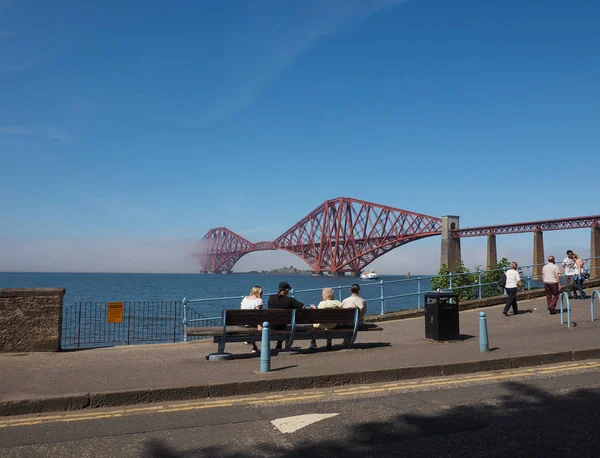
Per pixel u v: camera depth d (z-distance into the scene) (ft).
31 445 16.83
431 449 16.14
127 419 19.58
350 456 15.66
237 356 31.78
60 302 33.94
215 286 345.92
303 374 24.97
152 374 25.72
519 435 17.26
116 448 16.53
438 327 36.11
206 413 20.29
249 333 31.01
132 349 35.60
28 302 33.42
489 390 23.45
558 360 29.73
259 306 35.86
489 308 58.39
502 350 31.22
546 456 15.46
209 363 29.17
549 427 18.01
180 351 34.60
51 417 19.89
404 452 15.90
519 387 23.88
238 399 22.35
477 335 39.01
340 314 33.19
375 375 25.54
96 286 324.80
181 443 16.93
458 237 426.51
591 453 15.62
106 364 28.91
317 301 154.40
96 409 21.04
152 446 16.69
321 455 15.78
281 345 34.60
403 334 41.39
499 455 15.57
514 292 51.16
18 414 20.33
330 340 33.86
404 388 24.11
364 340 38.58
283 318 31.42
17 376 25.36
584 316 47.55
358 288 35.65
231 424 18.86
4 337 32.94
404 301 183.62
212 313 119.65
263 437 17.46
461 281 68.64
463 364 27.35
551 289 50.52
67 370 27.02
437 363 27.22
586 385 23.99
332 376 24.76
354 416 19.66
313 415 19.81
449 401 21.65
